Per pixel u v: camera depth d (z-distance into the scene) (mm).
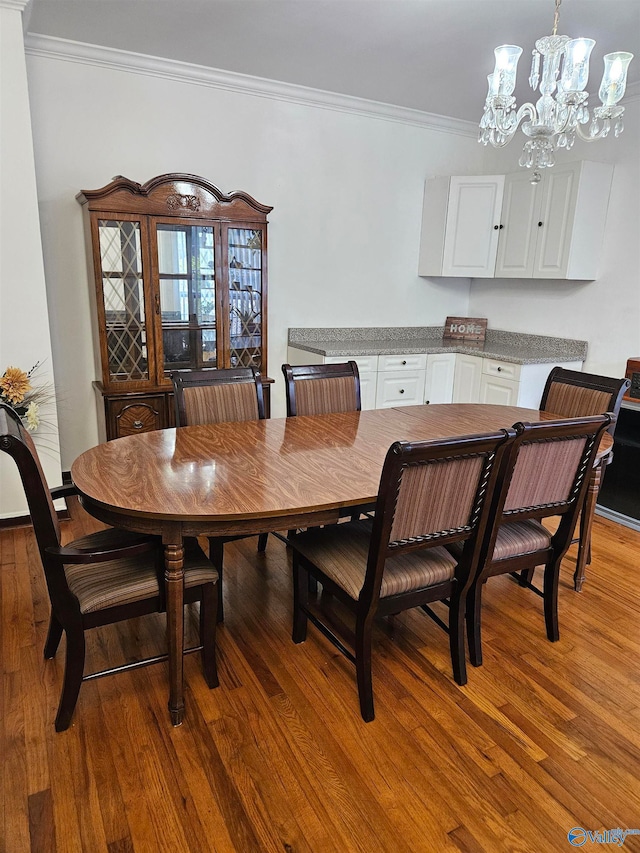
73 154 3262
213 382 2570
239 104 3637
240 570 2631
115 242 3125
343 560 1825
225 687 1862
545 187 3834
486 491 1690
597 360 3939
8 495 2941
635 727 1738
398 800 1466
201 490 1657
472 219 4270
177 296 3363
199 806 1434
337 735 1673
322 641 2119
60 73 3131
